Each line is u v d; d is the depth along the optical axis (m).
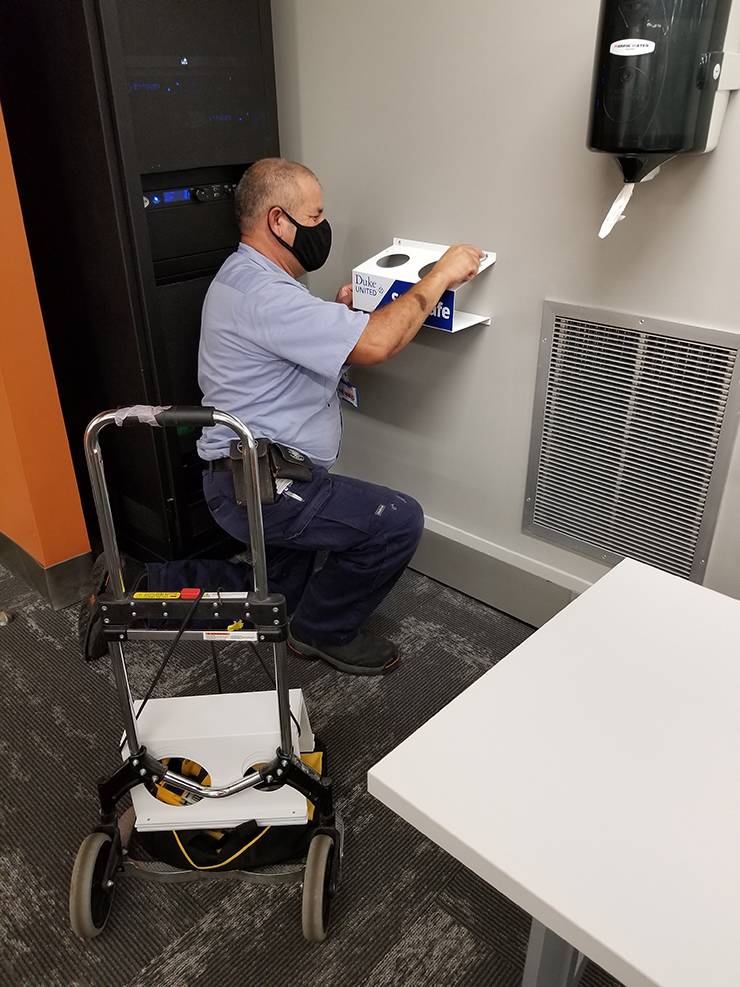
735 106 1.50
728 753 0.85
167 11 1.85
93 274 2.11
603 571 2.14
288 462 1.79
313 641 2.12
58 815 1.72
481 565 2.40
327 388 1.95
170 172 2.03
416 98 1.99
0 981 1.41
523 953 1.45
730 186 1.56
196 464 2.38
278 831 1.52
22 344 2.09
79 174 1.97
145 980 1.41
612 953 0.66
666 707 0.91
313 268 1.98
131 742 1.39
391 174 2.14
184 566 2.01
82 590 2.45
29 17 1.85
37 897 1.55
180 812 1.46
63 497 2.31
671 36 1.31
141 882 1.58
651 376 1.82
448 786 0.81
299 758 1.42
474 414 2.25
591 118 1.45
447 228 2.08
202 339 1.94
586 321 1.88
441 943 1.46
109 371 2.26
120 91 1.82
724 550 1.86
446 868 1.61
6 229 1.97
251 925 1.50
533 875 0.72
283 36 2.21
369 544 1.94
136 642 2.24
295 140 2.35
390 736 1.92
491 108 1.86
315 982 1.40
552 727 0.88
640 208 1.70
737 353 1.66
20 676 2.12
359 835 1.68
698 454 1.81
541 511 2.20
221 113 2.06
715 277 1.65
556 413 2.04
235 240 2.24
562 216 1.84
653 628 1.03
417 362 2.33
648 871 0.72
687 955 0.66
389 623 2.33
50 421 2.21
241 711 1.46
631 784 0.81
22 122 2.05
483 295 2.08
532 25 1.71
